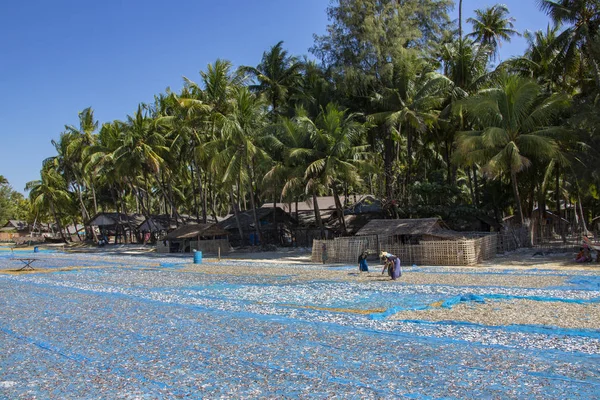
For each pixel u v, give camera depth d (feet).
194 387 32.94
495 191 173.58
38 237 362.33
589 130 125.39
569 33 121.90
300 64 182.91
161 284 89.76
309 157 150.92
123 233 270.05
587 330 43.47
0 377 36.32
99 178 266.77
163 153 211.61
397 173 161.38
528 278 79.77
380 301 63.36
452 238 112.98
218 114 167.63
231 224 198.39
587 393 29.45
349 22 154.61
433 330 46.21
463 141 127.65
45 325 54.49
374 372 34.68
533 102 130.93
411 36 154.81
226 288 81.87
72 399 31.53
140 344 44.91
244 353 40.81
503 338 42.24
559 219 157.17
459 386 31.24
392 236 120.98
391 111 153.58
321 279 90.68
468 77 156.25
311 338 45.11
